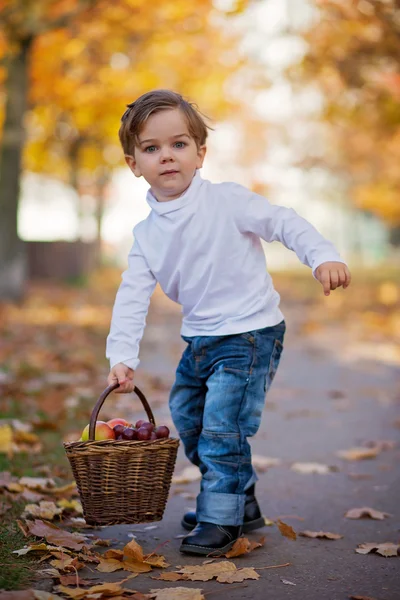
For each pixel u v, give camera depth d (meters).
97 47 21.47
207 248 4.23
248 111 38.69
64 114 25.30
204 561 3.99
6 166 19.06
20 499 4.83
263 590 3.59
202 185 4.30
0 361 10.69
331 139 37.78
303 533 4.50
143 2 19.17
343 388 10.13
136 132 4.20
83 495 3.89
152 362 11.90
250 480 4.44
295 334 16.20
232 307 4.27
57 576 3.59
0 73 20.09
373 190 32.22
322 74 18.47
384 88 17.45
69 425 7.30
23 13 17.27
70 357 10.99
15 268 19.28
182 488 5.57
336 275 3.93
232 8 17.70
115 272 35.12
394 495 5.45
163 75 22.59
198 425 4.46
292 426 7.89
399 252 66.38
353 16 15.72
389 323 17.62
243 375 4.20
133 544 3.86
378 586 3.68
